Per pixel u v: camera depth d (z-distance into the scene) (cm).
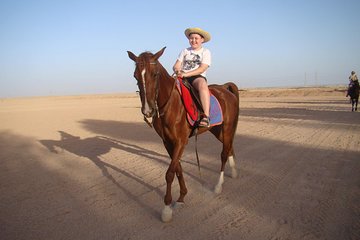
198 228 385
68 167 699
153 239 361
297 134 1014
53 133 1256
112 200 487
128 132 1220
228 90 584
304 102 2745
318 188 504
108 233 378
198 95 459
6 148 957
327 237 351
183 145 433
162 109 407
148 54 384
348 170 592
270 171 610
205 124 443
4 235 379
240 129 1173
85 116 2014
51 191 538
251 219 404
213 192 507
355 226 373
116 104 3619
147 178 596
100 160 757
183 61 510
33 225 405
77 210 451
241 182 553
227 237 360
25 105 4128
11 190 548
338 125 1185
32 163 748
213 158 736
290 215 410
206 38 497
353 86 1738
